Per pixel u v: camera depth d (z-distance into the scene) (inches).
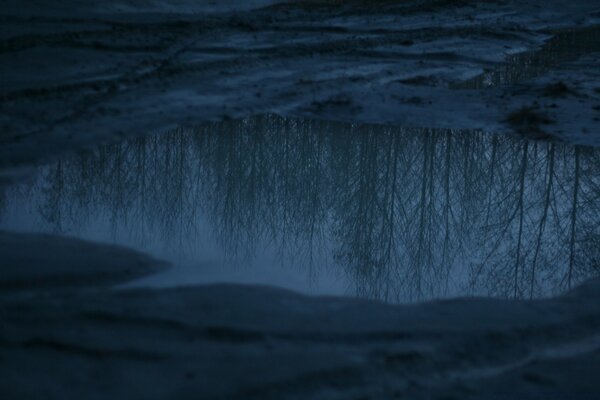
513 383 141.3
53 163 274.5
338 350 147.8
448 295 185.5
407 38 637.3
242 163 293.7
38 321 152.2
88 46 478.0
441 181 281.9
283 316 162.6
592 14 898.7
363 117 378.9
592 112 393.7
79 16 579.5
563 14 892.0
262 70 472.7
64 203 236.5
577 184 281.7
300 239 220.8
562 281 198.1
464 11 855.1
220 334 151.8
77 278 177.6
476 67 548.1
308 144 324.8
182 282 182.2
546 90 439.2
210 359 140.9
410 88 449.4
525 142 339.9
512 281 197.0
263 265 198.5
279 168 290.7
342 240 222.1
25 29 493.0
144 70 435.8
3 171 257.4
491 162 307.1
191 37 551.2
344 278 192.5
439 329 160.2
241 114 370.9
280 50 538.3
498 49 629.9
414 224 238.2
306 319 161.8
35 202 234.7
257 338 151.2
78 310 158.6
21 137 292.8
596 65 566.3
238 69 468.1
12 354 138.1
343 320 162.6
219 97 394.3
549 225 241.1
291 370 138.1
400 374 142.1
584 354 155.6
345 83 450.3
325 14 768.3
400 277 196.4
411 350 150.1
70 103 351.3
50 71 406.6
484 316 169.0
